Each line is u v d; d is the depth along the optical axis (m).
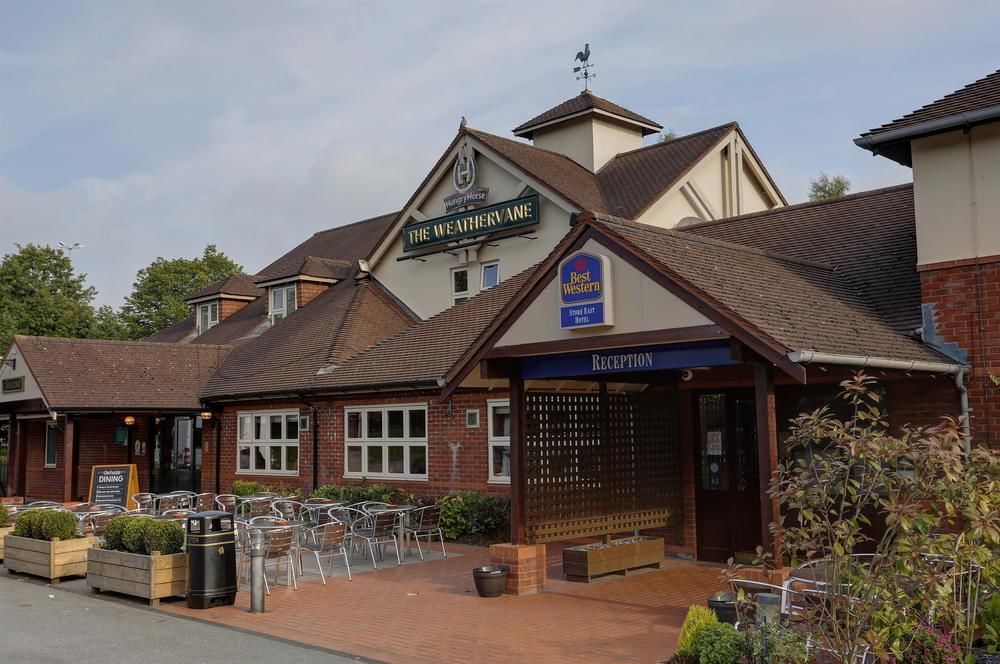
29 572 13.46
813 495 6.31
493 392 16.80
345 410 19.92
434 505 16.14
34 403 22.70
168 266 54.22
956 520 9.77
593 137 24.44
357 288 24.67
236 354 26.06
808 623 6.57
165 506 18.53
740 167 23.41
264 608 10.84
